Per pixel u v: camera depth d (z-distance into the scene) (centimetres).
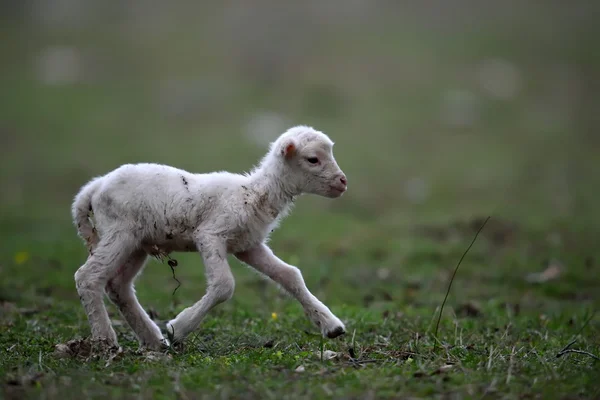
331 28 14200
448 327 2891
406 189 8031
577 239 5356
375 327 2891
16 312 3112
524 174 8606
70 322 2967
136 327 2500
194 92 11375
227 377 1989
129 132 10050
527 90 12381
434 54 13475
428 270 4522
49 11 14325
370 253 5134
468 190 7969
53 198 7569
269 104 11175
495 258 4781
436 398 1842
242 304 3544
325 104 11275
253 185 2509
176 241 2462
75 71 12231
